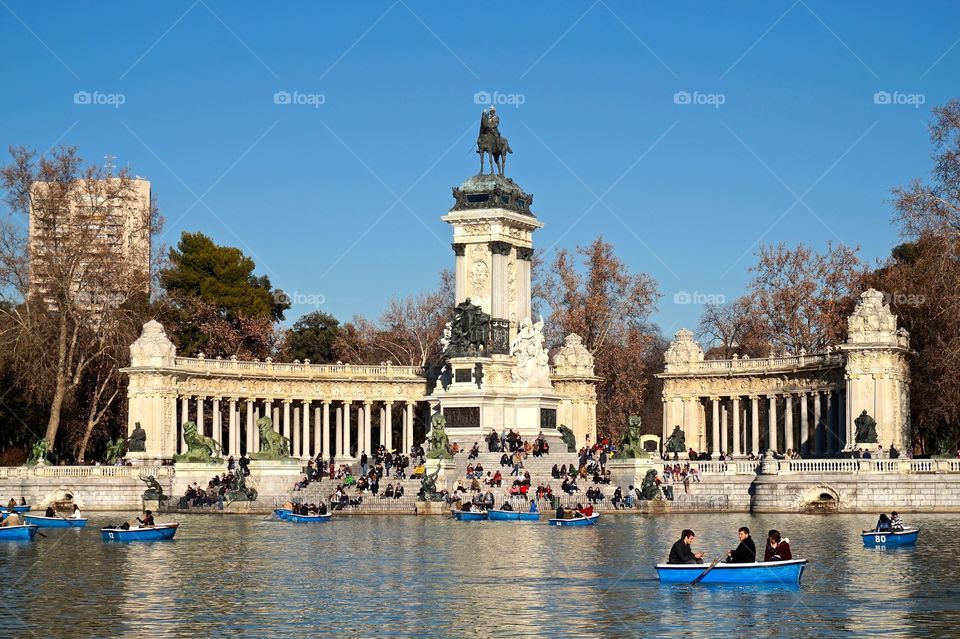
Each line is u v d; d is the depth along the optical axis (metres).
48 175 161.62
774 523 118.88
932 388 150.50
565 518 119.88
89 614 70.19
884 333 151.62
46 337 159.50
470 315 164.50
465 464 147.50
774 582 76.94
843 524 117.06
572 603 72.56
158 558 92.88
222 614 70.06
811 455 165.50
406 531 113.75
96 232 166.00
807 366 168.62
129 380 166.00
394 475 146.25
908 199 142.12
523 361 166.62
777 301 188.88
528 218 171.38
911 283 162.12
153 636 64.75
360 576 83.06
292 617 69.25
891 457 141.38
